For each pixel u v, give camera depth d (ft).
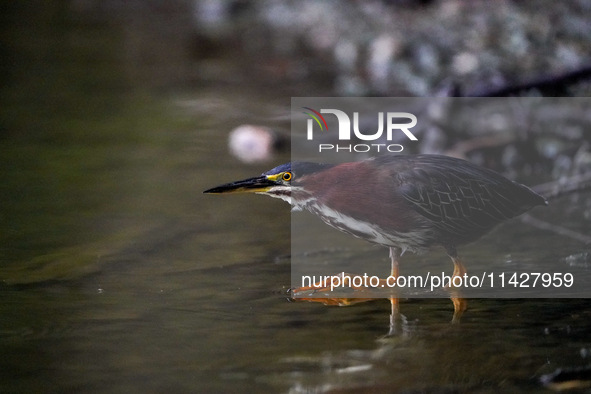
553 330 23.39
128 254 30.30
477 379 20.08
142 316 24.43
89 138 47.85
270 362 21.13
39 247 30.78
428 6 71.51
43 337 22.71
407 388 19.71
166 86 60.23
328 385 19.70
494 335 23.09
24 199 36.94
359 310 25.22
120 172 41.52
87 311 24.75
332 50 67.21
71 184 39.34
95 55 70.69
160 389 19.53
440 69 55.98
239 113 52.85
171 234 32.60
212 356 21.50
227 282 27.61
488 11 64.39
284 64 64.90
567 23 58.13
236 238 32.42
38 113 53.31
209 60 67.92
